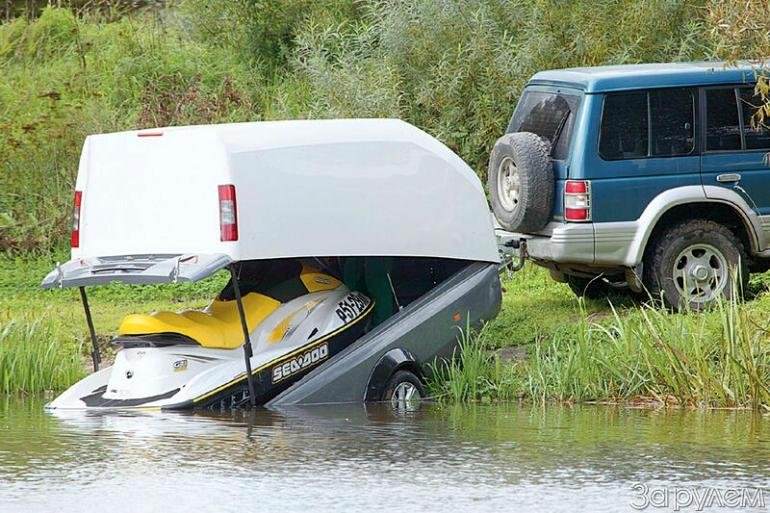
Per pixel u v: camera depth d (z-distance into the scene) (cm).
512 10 4941
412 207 3023
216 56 5888
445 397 3042
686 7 4766
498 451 2383
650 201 3494
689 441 2491
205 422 2664
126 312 4016
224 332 2906
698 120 3528
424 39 4925
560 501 2003
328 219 2886
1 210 4834
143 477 2155
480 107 4775
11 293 4281
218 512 1928
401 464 2262
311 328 2944
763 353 3019
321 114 4884
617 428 2642
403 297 3206
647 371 3067
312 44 5147
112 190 2948
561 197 3494
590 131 3462
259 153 2803
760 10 3041
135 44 5856
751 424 2702
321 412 2803
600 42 4753
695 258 3544
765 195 3569
